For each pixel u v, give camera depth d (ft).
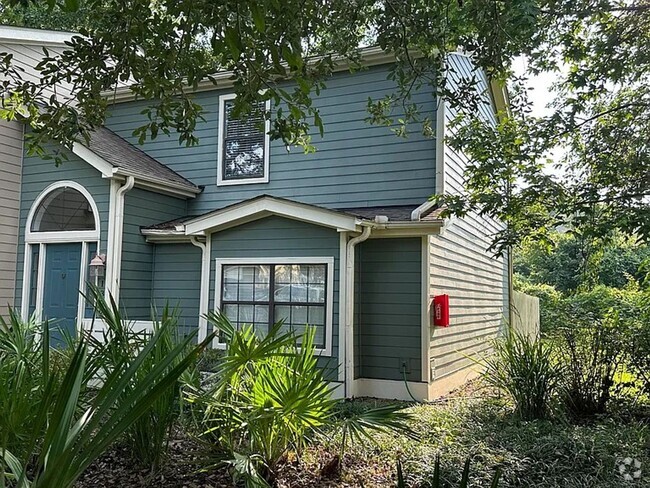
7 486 7.72
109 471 12.62
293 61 10.48
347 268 24.75
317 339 25.09
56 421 5.31
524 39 14.02
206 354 23.40
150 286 31.14
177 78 14.10
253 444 12.11
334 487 12.21
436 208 26.48
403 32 14.25
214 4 9.48
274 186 31.89
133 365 6.07
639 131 20.86
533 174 20.03
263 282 26.66
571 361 19.95
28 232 31.78
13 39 31.91
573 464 14.10
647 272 22.45
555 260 75.97
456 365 29.25
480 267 36.60
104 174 28.60
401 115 28.68
